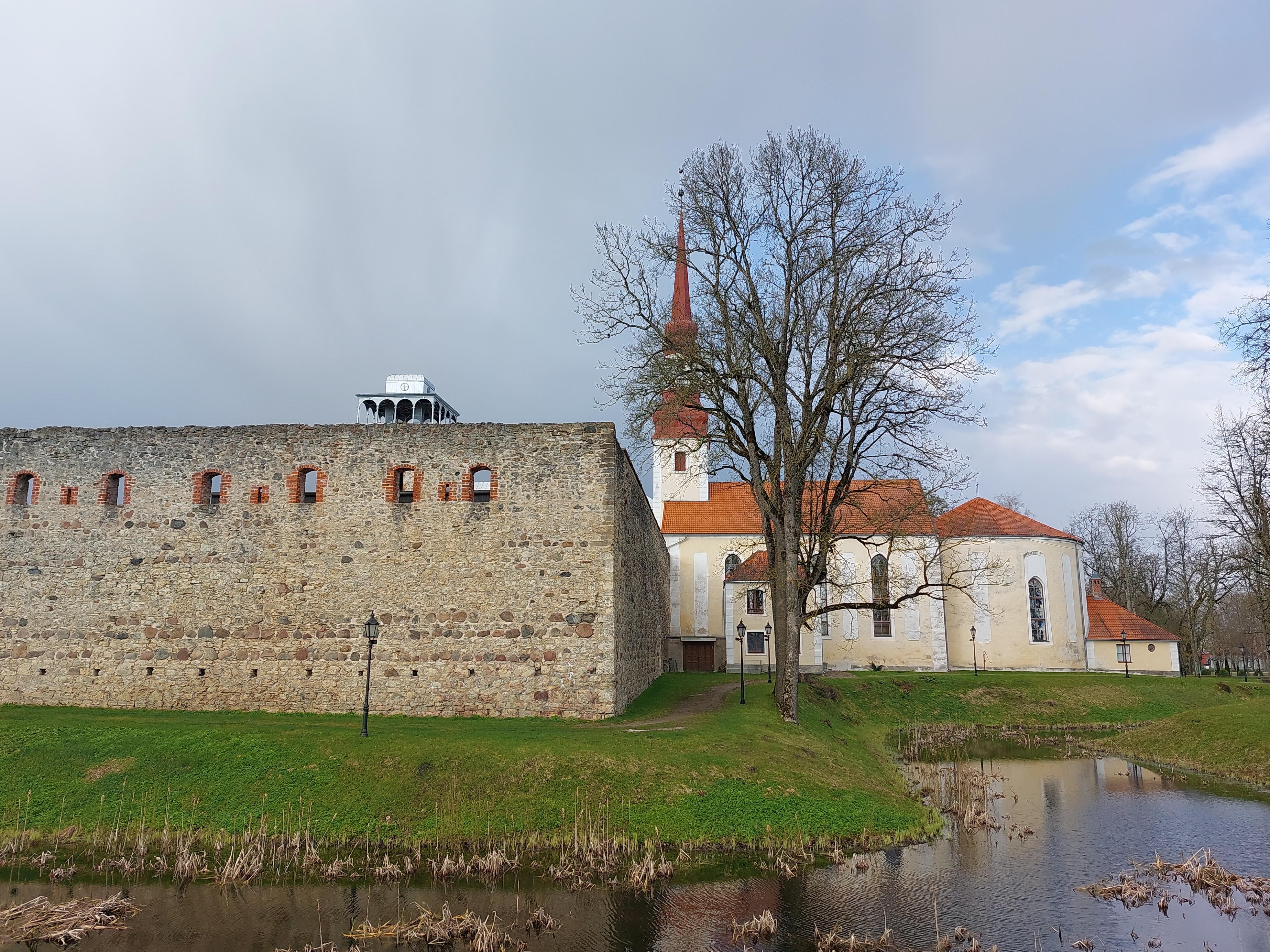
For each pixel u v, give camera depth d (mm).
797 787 16094
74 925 10867
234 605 20359
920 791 19172
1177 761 24656
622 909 11609
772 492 23531
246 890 12234
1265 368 15227
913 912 11719
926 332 20797
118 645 20375
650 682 31062
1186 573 55312
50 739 16516
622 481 22500
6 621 20734
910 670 41750
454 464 20766
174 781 15273
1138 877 13461
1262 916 11797
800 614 23109
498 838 13906
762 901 11977
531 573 20125
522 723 18891
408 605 20094
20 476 21406
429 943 10531
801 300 22078
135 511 20969
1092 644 43688
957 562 43219
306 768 15469
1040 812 18172
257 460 20984
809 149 22000
